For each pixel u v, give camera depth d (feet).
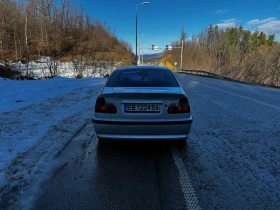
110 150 11.82
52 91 30.78
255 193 8.01
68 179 8.90
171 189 8.27
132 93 10.50
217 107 22.54
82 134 14.14
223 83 51.57
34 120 16.39
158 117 10.52
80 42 144.66
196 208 7.19
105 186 8.44
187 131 10.74
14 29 105.29
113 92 10.79
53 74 60.34
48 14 156.46
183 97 10.72
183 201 7.55
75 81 45.24
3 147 11.44
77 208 7.18
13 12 122.83
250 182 8.72
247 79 73.56
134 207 7.24
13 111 18.81
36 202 7.44
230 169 9.77
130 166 10.07
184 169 9.77
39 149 11.51
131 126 10.42
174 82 12.75
